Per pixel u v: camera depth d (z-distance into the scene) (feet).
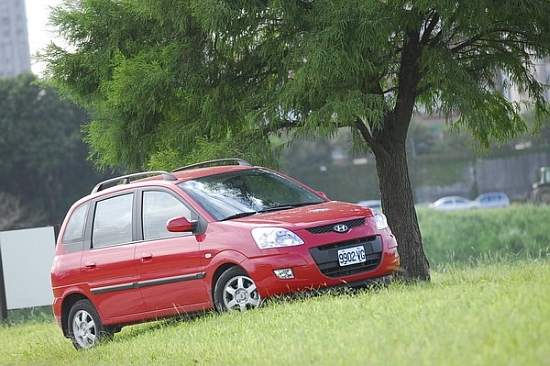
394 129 122.01
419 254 123.03
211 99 117.29
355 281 85.56
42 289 153.17
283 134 123.13
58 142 585.22
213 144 115.85
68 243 100.48
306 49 107.55
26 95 584.81
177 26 117.91
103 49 122.62
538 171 622.54
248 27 112.57
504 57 122.83
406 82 120.16
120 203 96.89
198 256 88.74
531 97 128.47
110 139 123.85
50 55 124.88
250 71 120.26
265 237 85.10
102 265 96.07
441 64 111.96
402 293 75.77
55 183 588.91
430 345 53.01
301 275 83.97
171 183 94.02
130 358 79.66
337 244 85.56
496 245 454.81
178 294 90.68
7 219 570.87
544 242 445.37
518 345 48.98
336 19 107.14
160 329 92.38
